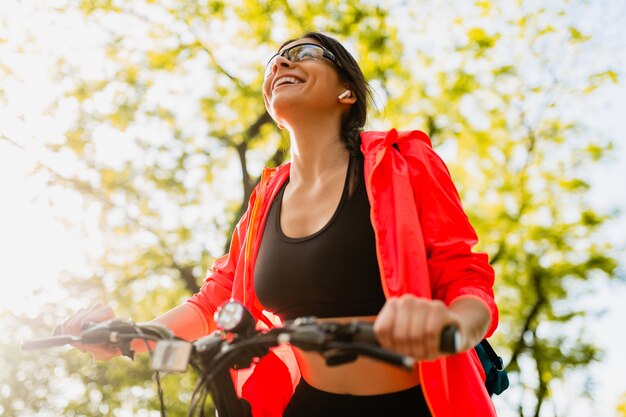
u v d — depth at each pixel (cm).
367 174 192
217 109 1293
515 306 1467
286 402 201
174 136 1291
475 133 1413
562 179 1445
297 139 209
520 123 1423
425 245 183
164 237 1305
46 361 1298
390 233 180
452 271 177
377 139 201
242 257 217
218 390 171
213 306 227
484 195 1486
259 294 200
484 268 179
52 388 1317
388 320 124
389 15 1281
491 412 176
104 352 175
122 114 1259
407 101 1371
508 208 1464
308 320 137
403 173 188
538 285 1433
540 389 1425
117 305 1292
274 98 209
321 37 221
